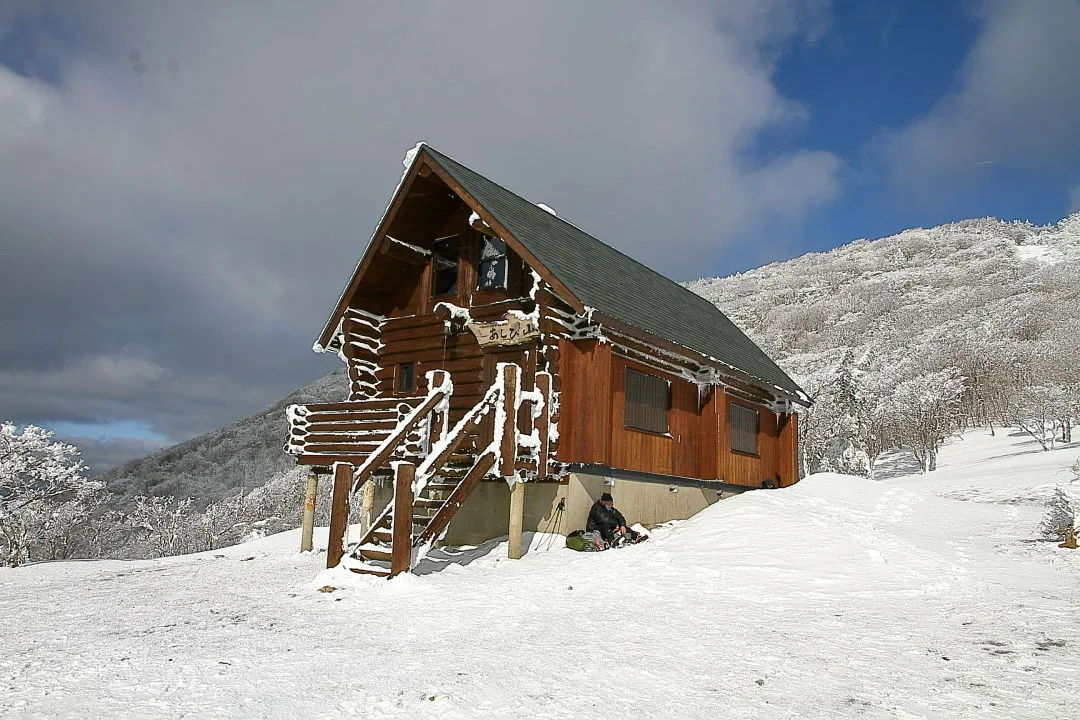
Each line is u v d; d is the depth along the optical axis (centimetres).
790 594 788
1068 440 3331
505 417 1177
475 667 535
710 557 971
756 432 2025
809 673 509
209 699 468
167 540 2780
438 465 1046
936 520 1567
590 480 1333
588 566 1010
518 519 1173
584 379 1289
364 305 1603
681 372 1603
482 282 1488
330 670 536
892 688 475
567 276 1276
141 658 579
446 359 1491
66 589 1008
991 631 618
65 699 468
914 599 755
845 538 1045
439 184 1455
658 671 518
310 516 1409
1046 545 1129
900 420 3750
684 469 1612
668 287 2256
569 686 485
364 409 1308
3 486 1908
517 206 1573
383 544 1030
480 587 899
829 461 3816
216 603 856
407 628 694
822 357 6781
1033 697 454
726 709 438
